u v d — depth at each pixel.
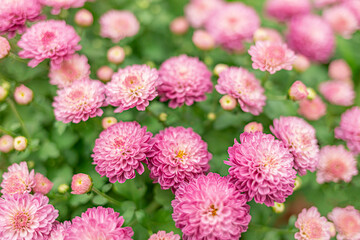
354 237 0.35
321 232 0.34
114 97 0.34
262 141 0.32
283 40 0.48
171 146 0.32
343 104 0.43
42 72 0.38
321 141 0.39
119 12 0.45
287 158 0.32
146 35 0.48
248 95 0.36
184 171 0.32
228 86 0.35
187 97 0.36
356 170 0.37
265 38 0.38
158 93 0.36
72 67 0.37
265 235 0.35
